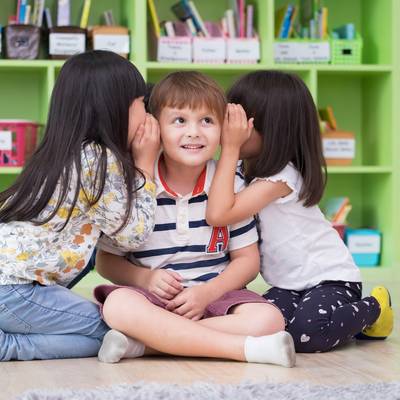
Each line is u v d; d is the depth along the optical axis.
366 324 2.53
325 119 4.77
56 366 2.18
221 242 2.47
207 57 4.45
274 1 4.85
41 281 2.27
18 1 4.38
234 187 2.52
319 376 2.03
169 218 2.43
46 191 2.21
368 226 4.89
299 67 4.45
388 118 4.63
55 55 4.32
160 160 2.45
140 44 4.28
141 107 2.35
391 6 4.58
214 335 2.20
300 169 2.62
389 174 4.59
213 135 2.38
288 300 2.60
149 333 2.20
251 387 1.78
